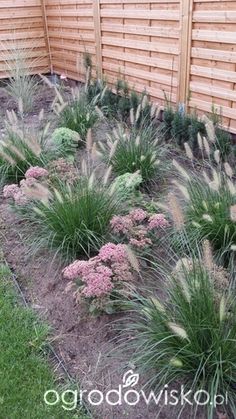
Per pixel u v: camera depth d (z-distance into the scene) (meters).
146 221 3.27
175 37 4.82
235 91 4.22
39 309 2.74
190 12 4.43
